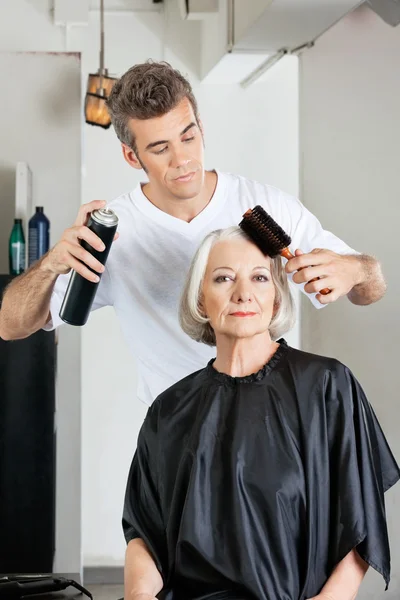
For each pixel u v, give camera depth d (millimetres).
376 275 2000
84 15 4766
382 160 3236
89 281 1899
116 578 4922
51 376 3449
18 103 3803
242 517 1623
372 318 3314
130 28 4977
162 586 1739
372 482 1675
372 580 3246
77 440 3773
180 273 2225
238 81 4941
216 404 1747
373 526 1647
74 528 3771
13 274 3582
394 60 3127
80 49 4949
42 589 2314
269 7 3320
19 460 3422
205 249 1793
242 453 1665
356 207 3436
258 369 1766
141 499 1840
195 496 1671
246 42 3910
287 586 1603
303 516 1637
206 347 2219
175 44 4980
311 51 3883
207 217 2215
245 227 1781
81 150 3826
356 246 3449
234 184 2268
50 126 3807
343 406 1690
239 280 1747
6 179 3789
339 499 1651
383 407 3252
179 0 4527
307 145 3893
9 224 3785
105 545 4965
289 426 1675
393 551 3150
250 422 1692
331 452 1685
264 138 5000
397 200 3135
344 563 1645
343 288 1870
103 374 4957
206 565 1639
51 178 3805
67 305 1931
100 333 4953
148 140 2039
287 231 2271
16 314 2205
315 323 3783
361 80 3373
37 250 3584
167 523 1748
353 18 3432
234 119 5000
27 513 3414
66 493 3770
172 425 1785
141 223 2238
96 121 4180
